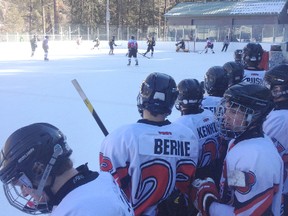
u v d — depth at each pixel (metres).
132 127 1.92
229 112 1.89
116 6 54.03
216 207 1.85
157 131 1.93
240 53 5.84
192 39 34.53
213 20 38.41
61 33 37.06
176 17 40.25
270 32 30.97
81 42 35.38
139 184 1.88
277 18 35.34
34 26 53.03
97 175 1.35
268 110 1.89
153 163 1.88
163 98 1.92
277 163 1.77
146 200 1.89
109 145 1.91
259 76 4.27
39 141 1.24
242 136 1.88
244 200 1.73
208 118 2.52
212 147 2.49
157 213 1.91
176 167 1.95
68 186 1.27
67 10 55.22
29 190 1.29
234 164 1.80
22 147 1.23
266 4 36.47
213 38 33.78
